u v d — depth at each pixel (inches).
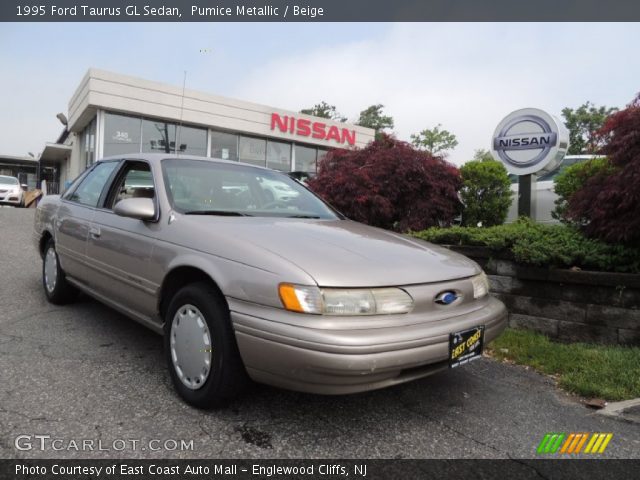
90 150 671.1
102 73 594.6
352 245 105.1
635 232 149.9
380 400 112.5
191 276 109.6
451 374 132.5
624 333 145.9
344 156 285.9
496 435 98.7
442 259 110.3
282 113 774.5
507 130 248.7
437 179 269.7
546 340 156.3
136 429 92.4
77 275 154.9
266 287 88.3
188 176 131.8
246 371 93.5
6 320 155.2
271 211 134.0
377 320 87.9
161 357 129.8
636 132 149.9
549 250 157.9
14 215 484.7
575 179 239.8
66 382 111.2
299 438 92.9
